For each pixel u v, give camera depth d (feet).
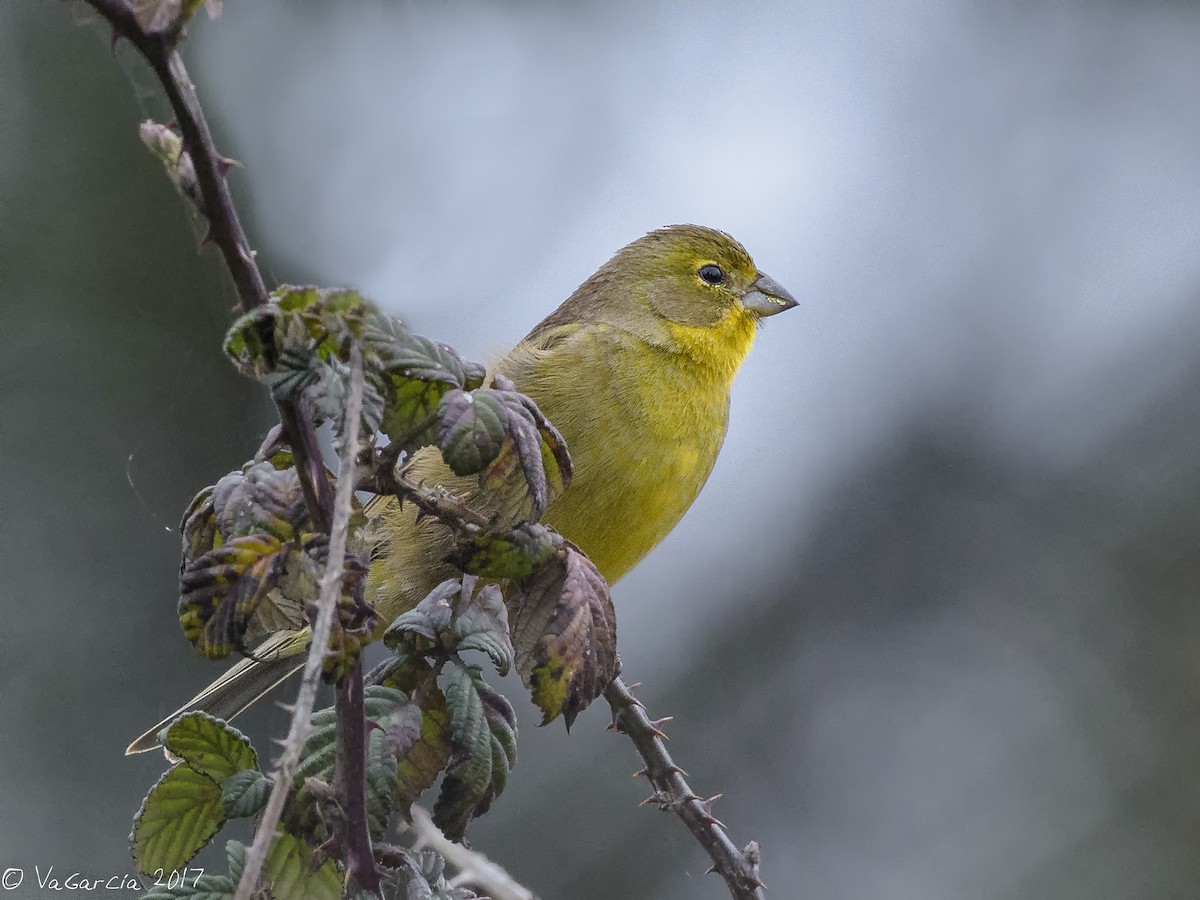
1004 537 39.29
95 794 33.27
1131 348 40.81
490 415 12.67
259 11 34.81
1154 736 36.58
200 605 12.57
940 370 41.27
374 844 13.65
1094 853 35.14
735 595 38.81
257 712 32.01
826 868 35.76
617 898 34.88
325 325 11.82
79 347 36.65
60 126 37.58
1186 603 37.91
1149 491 39.32
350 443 10.92
